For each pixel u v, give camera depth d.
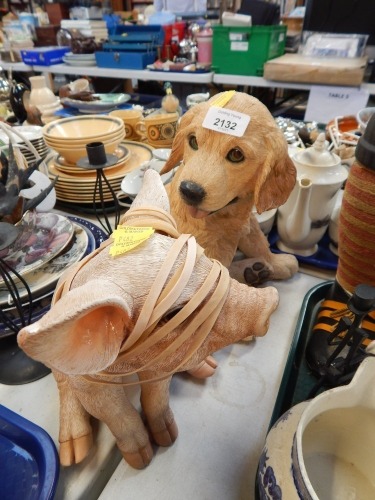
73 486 0.42
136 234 0.33
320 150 0.64
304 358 0.58
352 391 0.37
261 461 0.37
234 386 0.53
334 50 1.44
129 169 0.86
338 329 0.45
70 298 0.23
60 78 2.05
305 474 0.29
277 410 0.47
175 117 1.00
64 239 0.60
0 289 0.53
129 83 2.05
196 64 1.66
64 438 0.44
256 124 0.46
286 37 1.63
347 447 0.41
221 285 0.32
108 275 0.30
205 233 0.56
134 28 1.76
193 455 0.45
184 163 0.53
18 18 2.31
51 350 0.22
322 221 0.68
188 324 0.31
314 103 1.32
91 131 0.91
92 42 1.90
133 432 0.42
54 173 0.85
